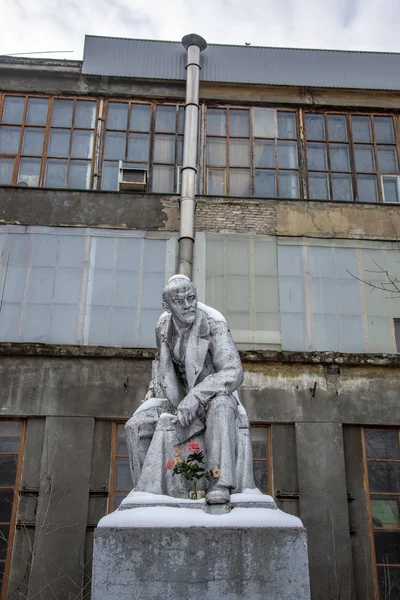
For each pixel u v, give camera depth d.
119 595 4.16
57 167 15.52
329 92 16.50
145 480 4.84
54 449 12.69
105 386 13.23
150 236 14.79
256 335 14.09
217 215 15.08
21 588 11.75
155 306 14.15
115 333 13.89
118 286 14.30
